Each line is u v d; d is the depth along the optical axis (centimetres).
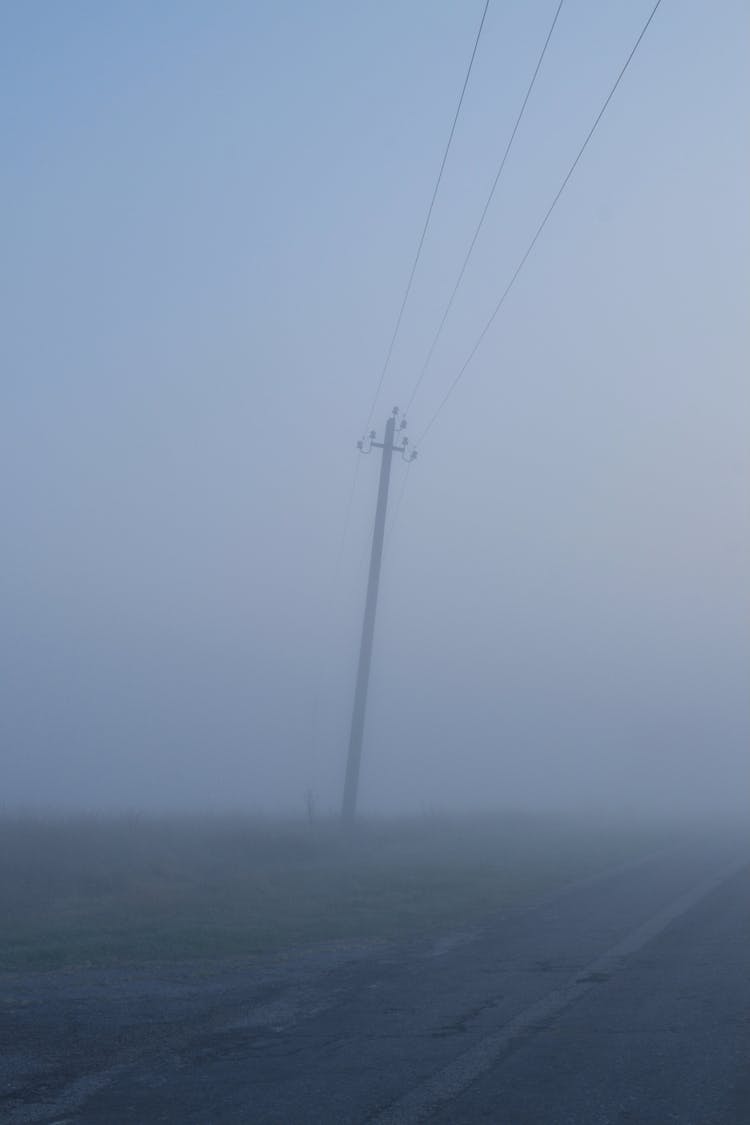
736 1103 996
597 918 2306
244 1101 1025
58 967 1714
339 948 1911
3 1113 1002
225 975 1662
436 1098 1023
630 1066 1123
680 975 1627
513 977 1628
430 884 2877
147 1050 1221
